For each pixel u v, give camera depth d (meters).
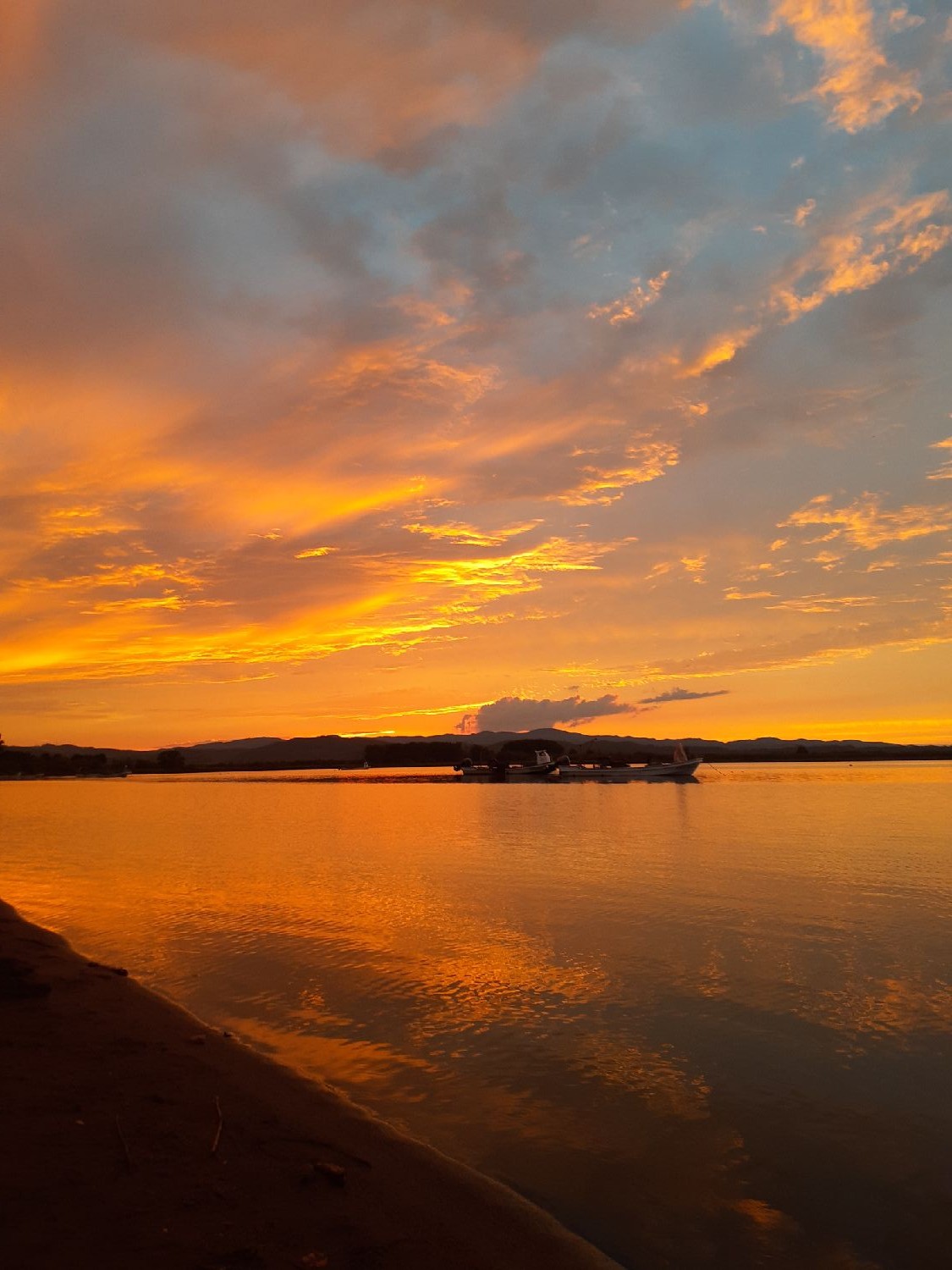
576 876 26.14
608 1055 11.09
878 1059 11.00
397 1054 11.05
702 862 29.44
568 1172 8.03
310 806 69.31
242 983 14.22
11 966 13.23
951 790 87.50
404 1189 7.24
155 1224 6.12
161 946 16.86
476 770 182.88
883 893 22.70
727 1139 8.80
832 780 125.44
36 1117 7.95
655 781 129.88
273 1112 8.64
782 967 15.31
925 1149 8.64
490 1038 11.69
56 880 25.86
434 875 26.56
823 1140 8.80
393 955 16.11
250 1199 6.67
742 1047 11.41
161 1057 9.99
